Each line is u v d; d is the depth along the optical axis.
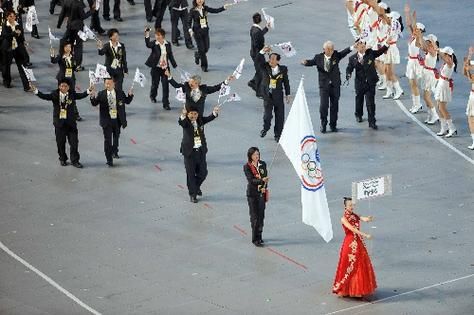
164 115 119.00
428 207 98.06
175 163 108.06
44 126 116.88
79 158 108.12
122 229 95.69
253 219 91.56
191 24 127.81
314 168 89.69
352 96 122.88
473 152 109.25
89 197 101.56
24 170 106.88
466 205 98.31
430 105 115.56
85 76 128.62
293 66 129.75
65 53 118.88
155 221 96.88
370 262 84.19
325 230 90.00
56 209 99.50
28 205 100.31
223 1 152.75
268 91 110.81
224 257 90.75
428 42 113.88
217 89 108.31
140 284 87.12
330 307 83.19
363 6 133.12
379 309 82.75
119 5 145.50
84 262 90.56
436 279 86.88
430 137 112.81
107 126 106.12
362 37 119.00
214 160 108.12
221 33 140.88
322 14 146.88
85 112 119.75
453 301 83.69
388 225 95.06
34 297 85.50
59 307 83.94
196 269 89.12
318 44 135.62
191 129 98.62
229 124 116.12
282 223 95.88
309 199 89.75
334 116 113.75
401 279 86.94
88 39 139.75
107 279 87.94
